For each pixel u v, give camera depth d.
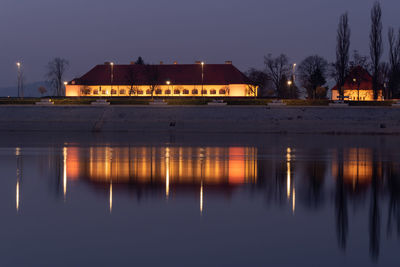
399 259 15.43
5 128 81.69
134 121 83.88
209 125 82.00
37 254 15.69
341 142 59.81
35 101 92.19
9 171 33.88
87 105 89.12
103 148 51.47
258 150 49.75
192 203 23.20
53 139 63.34
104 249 16.20
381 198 24.78
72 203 23.02
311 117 83.12
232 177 31.55
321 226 19.20
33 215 20.61
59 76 143.88
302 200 24.19
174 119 84.50
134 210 21.61
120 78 132.62
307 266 14.79
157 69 129.00
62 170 34.44
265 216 20.73
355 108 84.69
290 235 17.95
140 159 41.59
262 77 133.00
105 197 24.52
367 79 119.25
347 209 22.19
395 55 105.19
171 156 44.06
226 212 21.39
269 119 83.19
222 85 125.62
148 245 16.64
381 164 38.72
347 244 16.88
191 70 130.62
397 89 114.25
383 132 75.81
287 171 34.56
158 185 28.17
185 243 16.89
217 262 15.06
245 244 16.83
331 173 33.69
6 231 18.17
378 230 18.64
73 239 17.23
